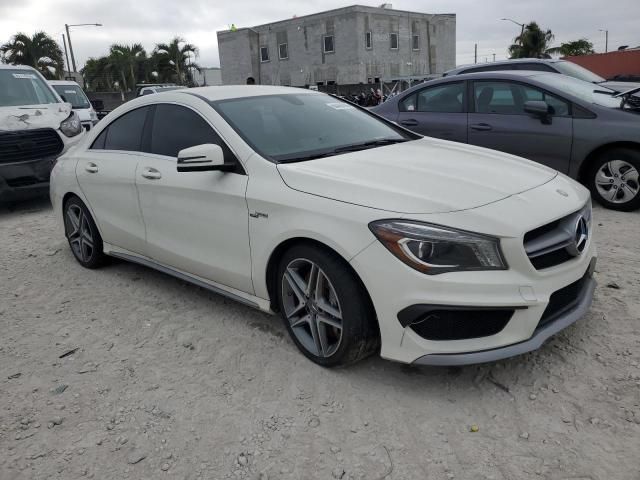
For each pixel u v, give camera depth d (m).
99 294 4.55
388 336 2.78
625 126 5.75
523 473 2.36
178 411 2.92
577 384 2.90
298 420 2.78
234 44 50.41
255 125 3.74
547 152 6.27
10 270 5.30
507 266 2.66
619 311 3.62
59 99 8.88
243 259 3.46
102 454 2.63
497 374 3.03
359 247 2.78
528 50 49.34
